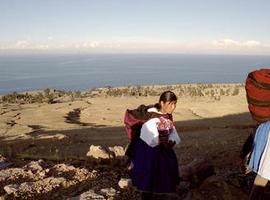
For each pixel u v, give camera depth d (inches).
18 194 254.2
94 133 1934.1
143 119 224.8
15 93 6087.6
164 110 223.6
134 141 231.6
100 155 346.3
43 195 254.4
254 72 168.6
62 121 3459.6
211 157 328.5
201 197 228.2
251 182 234.2
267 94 162.7
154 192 224.8
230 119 3009.4
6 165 346.6
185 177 267.4
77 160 360.2
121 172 308.2
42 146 738.8
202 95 6028.5
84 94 6894.7
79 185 273.0
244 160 186.4
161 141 219.1
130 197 245.8
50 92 7204.7
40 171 307.3
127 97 6043.3
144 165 225.8
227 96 5831.7
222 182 236.4
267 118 166.9
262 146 167.5
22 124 3213.6
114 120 3523.6
